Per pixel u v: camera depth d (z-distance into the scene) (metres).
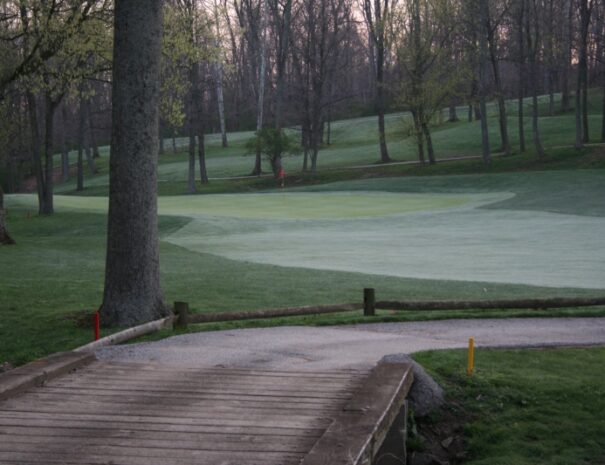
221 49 30.53
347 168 73.50
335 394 8.96
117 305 14.48
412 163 71.75
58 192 77.00
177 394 9.00
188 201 53.22
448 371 10.88
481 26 64.44
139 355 11.37
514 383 10.61
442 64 68.75
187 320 13.84
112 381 9.62
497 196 48.66
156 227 14.81
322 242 31.17
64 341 13.18
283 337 13.10
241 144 99.56
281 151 70.50
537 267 22.56
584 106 68.69
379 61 74.00
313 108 75.25
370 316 15.17
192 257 26.98
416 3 64.69
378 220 39.09
